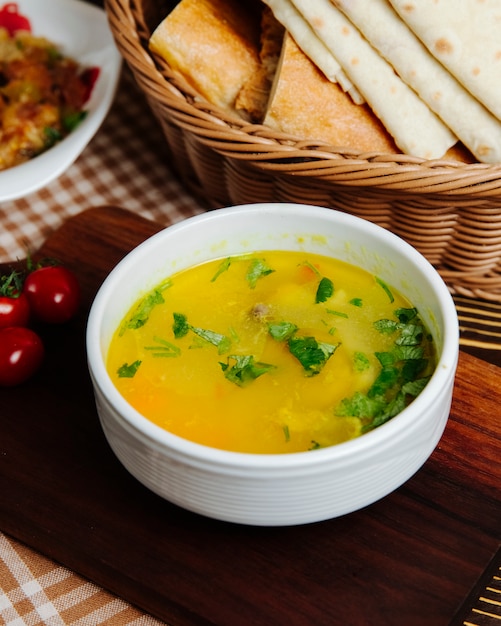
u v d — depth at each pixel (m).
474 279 0.73
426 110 0.69
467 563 0.59
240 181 0.73
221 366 0.61
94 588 0.61
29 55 0.89
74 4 0.90
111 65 0.86
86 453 0.64
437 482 0.62
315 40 0.69
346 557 0.60
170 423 0.59
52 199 0.83
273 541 0.60
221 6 0.76
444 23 0.66
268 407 0.59
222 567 0.59
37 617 0.60
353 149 0.67
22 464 0.64
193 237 0.65
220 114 0.69
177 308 0.64
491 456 0.63
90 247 0.74
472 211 0.68
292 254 0.66
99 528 0.61
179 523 0.61
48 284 0.69
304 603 0.58
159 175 0.84
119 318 0.63
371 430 0.58
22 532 0.61
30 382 0.67
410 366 0.61
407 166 0.66
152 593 0.59
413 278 0.62
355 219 0.64
